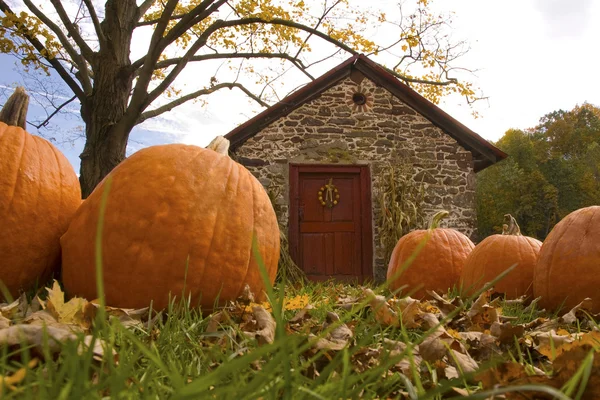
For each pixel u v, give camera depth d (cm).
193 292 267
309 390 88
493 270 465
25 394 81
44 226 285
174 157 283
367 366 158
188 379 129
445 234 571
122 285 261
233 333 188
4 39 1008
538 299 382
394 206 1181
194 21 982
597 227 369
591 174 4497
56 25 1036
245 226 285
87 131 991
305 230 1209
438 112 1245
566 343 173
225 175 290
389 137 1245
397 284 562
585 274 361
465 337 215
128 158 288
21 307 221
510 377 129
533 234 4206
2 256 272
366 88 1260
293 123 1225
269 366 78
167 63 1154
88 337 133
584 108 5053
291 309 277
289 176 1208
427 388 141
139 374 128
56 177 295
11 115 301
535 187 4322
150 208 265
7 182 273
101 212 70
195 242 267
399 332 231
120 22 997
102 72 979
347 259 1211
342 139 1234
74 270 272
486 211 4384
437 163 1248
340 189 1231
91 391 81
